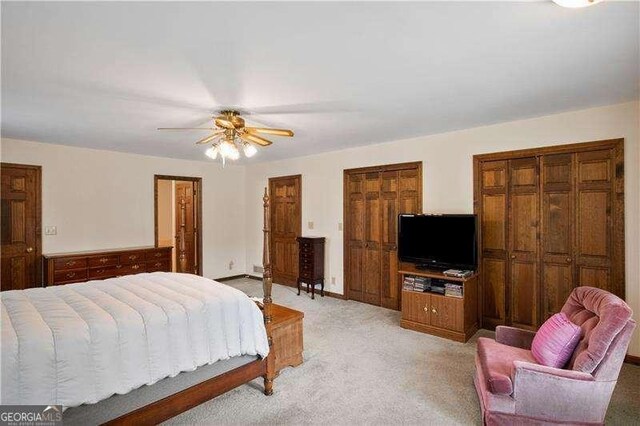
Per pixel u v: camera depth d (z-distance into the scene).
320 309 4.79
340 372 2.92
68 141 4.54
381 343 3.55
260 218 6.74
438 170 4.27
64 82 2.47
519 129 3.64
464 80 2.51
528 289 3.67
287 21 1.71
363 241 5.11
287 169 6.17
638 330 3.01
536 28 1.80
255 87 2.61
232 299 2.45
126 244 5.43
